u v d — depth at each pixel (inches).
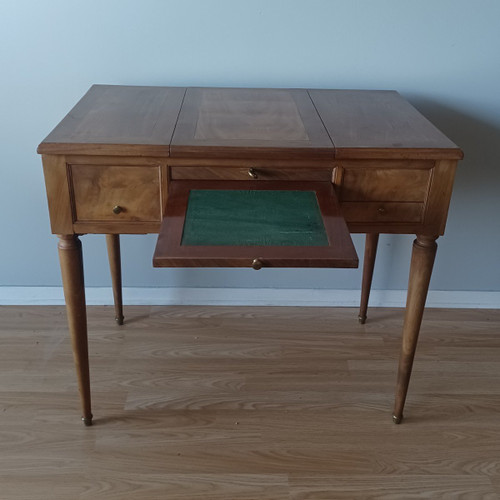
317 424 55.7
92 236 68.4
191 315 71.6
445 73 60.5
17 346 64.7
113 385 59.6
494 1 56.9
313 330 69.6
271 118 49.3
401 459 52.1
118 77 60.1
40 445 52.2
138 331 68.3
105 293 72.5
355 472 50.7
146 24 57.6
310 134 45.4
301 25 58.1
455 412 57.6
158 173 43.6
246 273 72.0
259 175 44.0
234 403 57.9
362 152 42.7
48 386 59.1
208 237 37.0
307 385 60.7
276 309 73.3
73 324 49.0
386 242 70.1
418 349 66.5
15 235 67.9
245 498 48.2
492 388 60.9
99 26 57.4
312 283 73.1
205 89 58.3
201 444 53.1
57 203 44.1
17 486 48.3
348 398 59.1
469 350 66.7
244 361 64.0
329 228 38.6
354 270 72.2
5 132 61.8
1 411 55.7
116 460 51.1
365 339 68.2
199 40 58.6
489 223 69.0
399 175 44.3
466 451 53.1
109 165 42.9
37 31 57.1
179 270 71.2
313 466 51.2
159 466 50.8
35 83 59.6
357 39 58.9
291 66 60.2
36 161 63.5
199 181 44.0
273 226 38.5
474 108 62.3
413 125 48.4
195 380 60.9
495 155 64.8
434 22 58.0
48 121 61.6
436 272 72.8
